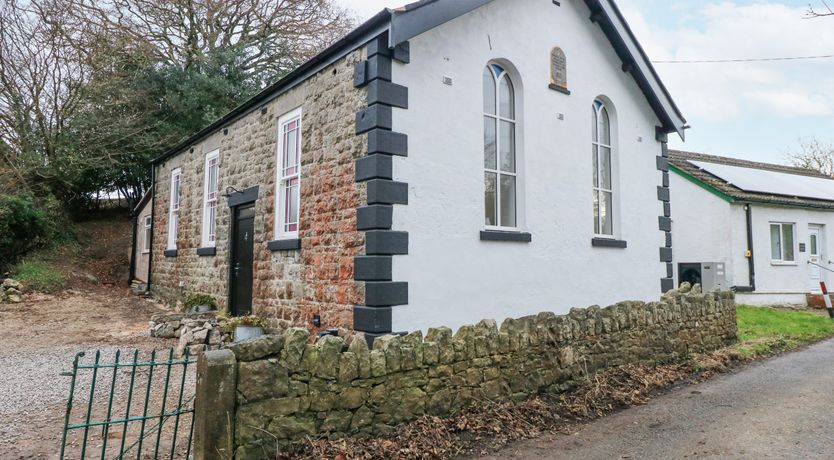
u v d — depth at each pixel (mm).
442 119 7617
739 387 6840
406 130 7152
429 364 4871
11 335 9898
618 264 10344
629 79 11133
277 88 9422
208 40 23594
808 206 16484
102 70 19547
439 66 7652
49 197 18266
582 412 5605
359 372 4387
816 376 7371
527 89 9000
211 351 3770
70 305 13305
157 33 22484
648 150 11414
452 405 5000
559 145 9477
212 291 11758
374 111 6918
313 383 4121
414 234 7109
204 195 12688
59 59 18125
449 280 7473
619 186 10617
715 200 15305
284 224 9328
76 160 18375
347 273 7238
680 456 4543
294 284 8555
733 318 9555
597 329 6562
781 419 5512
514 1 8922
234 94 22344
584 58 10172
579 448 4715
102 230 21547
